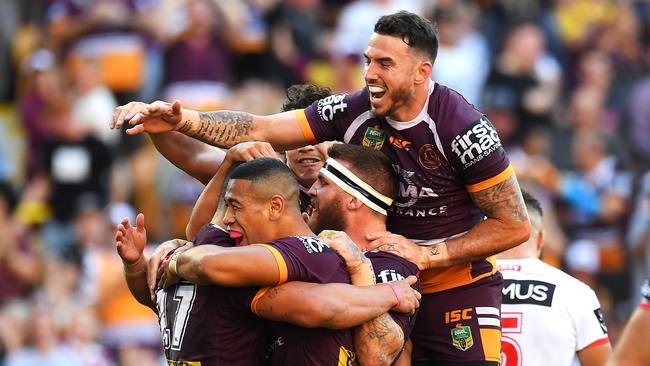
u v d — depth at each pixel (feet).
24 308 116.06
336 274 57.06
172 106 60.49
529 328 70.03
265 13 148.56
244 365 57.41
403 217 63.10
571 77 162.61
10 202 133.28
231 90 142.20
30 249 124.67
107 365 117.70
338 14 160.35
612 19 169.37
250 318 57.21
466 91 148.15
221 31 141.49
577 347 70.23
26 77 148.05
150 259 61.72
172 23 142.20
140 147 136.56
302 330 56.85
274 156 61.36
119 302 120.16
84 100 137.49
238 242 57.98
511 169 61.11
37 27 155.43
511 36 147.33
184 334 57.82
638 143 154.61
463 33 149.69
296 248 56.29
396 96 59.67
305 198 65.87
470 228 63.36
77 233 124.98
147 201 130.31
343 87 147.23
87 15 145.28
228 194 57.72
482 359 64.08
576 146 139.03
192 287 57.88
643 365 58.08
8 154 144.36
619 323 121.19
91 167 133.90
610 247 131.75
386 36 59.47
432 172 61.31
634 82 162.30
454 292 64.28
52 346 114.93
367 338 57.11
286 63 147.23
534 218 72.74
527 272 71.00
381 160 61.31
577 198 134.62
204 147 64.95
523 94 143.13
